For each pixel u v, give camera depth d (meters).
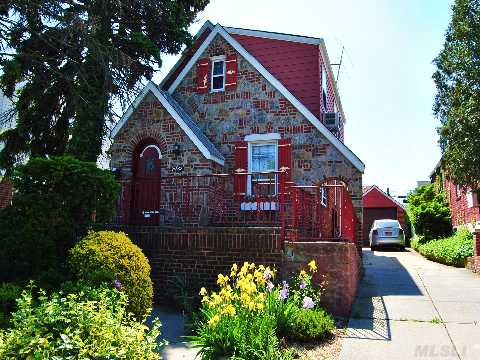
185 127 13.69
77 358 3.97
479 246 14.10
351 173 13.79
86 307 4.72
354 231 12.52
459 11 15.95
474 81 15.71
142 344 4.58
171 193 13.39
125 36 15.79
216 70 16.06
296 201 10.66
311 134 14.30
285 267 9.20
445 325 7.88
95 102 14.13
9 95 15.45
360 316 8.59
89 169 8.95
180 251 10.08
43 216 8.10
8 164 16.34
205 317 7.57
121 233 8.18
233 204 14.55
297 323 7.23
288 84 17.08
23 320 4.33
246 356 5.90
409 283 12.25
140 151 14.46
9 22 13.00
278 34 17.59
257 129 14.87
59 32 13.74
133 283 7.30
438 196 28.09
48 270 7.82
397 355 6.48
